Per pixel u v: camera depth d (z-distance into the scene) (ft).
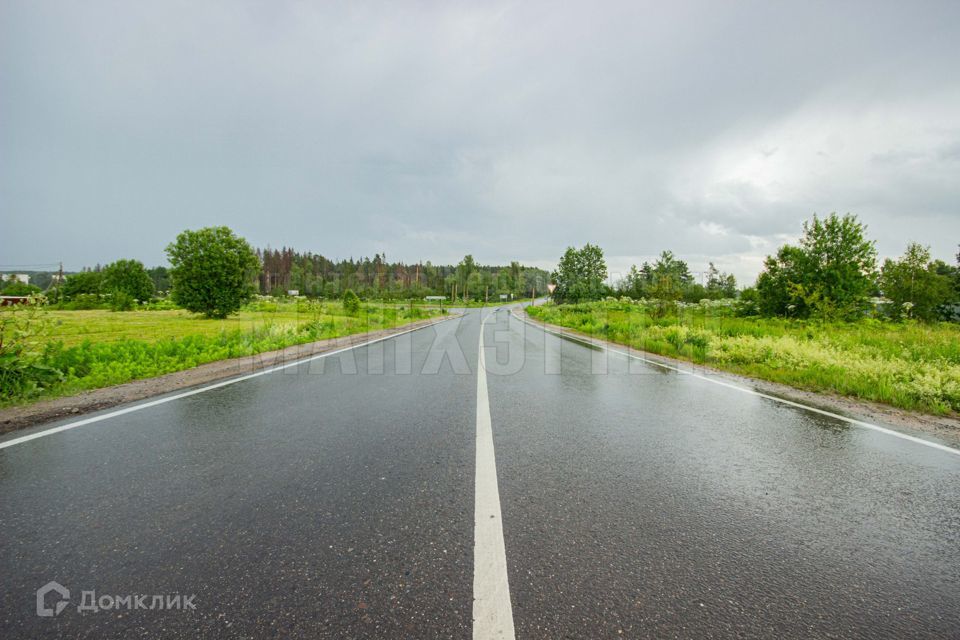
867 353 27.71
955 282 84.79
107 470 9.91
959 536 7.54
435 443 12.00
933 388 18.80
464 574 6.14
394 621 5.24
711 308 88.28
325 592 5.74
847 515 8.21
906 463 11.09
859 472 10.41
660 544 7.01
